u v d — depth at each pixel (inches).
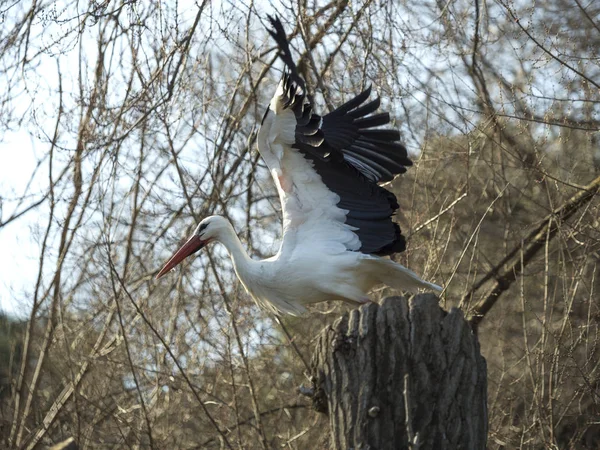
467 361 306.2
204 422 556.1
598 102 477.7
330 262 399.9
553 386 466.9
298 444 540.4
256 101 610.2
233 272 589.6
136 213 592.7
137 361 566.3
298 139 378.0
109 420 571.2
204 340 561.3
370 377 303.7
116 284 585.9
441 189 546.0
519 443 486.3
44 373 634.2
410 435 273.6
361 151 418.0
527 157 559.8
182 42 585.9
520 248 546.0
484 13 569.6
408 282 402.0
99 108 583.8
